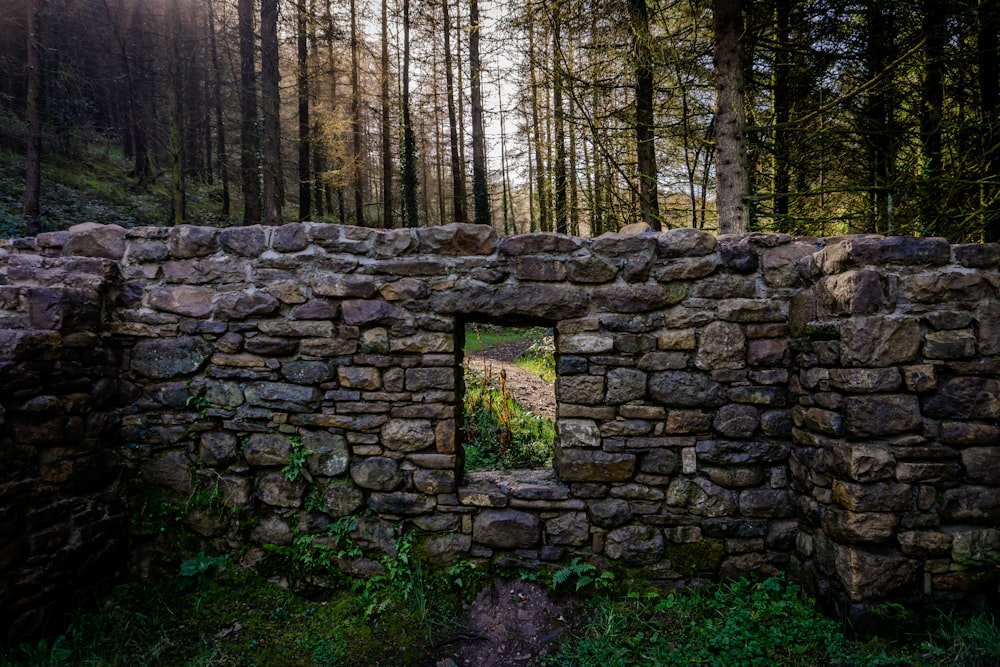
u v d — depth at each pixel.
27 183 8.79
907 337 2.51
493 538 3.12
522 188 18.59
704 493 3.06
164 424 3.26
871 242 2.59
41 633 2.61
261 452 3.18
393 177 20.84
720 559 3.05
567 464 3.12
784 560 3.03
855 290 2.52
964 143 5.03
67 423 2.80
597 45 6.00
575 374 3.12
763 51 5.98
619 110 6.35
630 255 3.10
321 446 3.17
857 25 5.38
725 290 3.06
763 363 3.05
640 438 3.09
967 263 2.59
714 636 2.62
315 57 12.82
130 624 2.81
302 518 3.18
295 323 3.17
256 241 3.21
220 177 16.16
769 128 5.22
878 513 2.52
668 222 7.23
